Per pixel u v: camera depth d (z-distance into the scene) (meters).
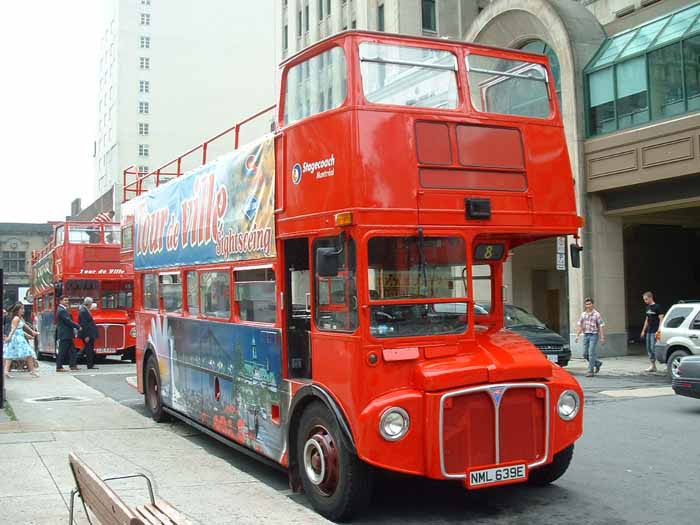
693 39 20.89
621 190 23.33
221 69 90.25
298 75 7.67
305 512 6.86
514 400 6.63
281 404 7.77
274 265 7.96
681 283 30.14
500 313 7.98
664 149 21.44
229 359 9.25
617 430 11.03
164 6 88.44
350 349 6.53
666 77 21.70
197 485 7.88
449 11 36.78
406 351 6.54
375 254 6.54
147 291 13.37
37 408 13.30
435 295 6.78
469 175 6.98
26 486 7.56
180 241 11.31
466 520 6.73
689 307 17.53
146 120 87.12
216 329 9.69
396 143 6.68
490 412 6.52
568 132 24.41
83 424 11.70
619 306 24.17
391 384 6.46
